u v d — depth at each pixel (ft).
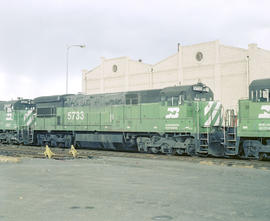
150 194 32.55
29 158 65.98
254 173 45.96
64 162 59.62
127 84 165.07
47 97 103.19
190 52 140.46
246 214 25.58
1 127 118.01
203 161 59.88
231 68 128.06
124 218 24.53
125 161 60.80
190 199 30.45
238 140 62.59
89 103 91.25
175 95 71.87
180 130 70.49
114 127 84.33
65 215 25.38
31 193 33.14
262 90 59.72
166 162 59.00
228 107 128.77
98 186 36.70
